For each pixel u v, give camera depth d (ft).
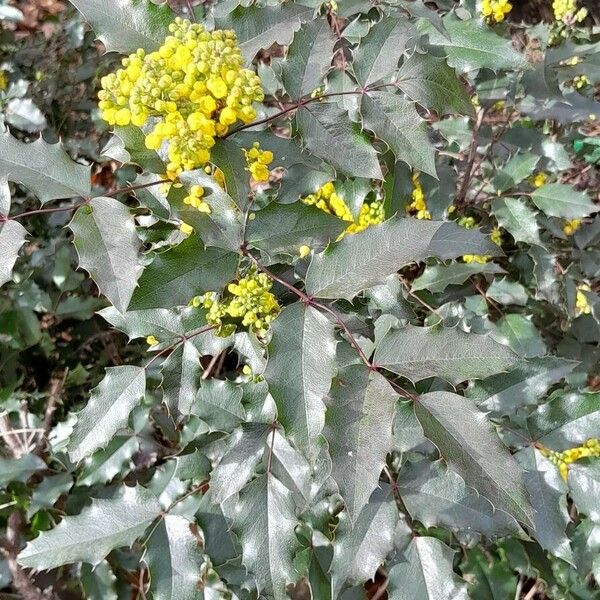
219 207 0.98
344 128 1.12
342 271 0.92
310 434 0.83
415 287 1.86
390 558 1.23
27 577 1.82
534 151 1.95
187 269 0.95
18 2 3.20
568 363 1.38
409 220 0.92
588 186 2.63
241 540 1.17
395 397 0.86
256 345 1.24
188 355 1.27
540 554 1.63
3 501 1.91
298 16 1.17
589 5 3.20
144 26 1.03
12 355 2.22
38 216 2.25
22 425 2.14
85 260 0.92
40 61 2.50
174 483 1.63
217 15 1.37
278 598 1.14
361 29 1.39
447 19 1.49
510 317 1.93
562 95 1.77
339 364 0.96
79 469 1.97
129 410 1.25
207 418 1.40
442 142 2.16
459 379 0.90
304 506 1.23
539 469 1.31
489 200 1.94
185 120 0.93
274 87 1.80
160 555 1.34
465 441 0.87
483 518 1.23
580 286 2.11
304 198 1.45
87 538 1.36
